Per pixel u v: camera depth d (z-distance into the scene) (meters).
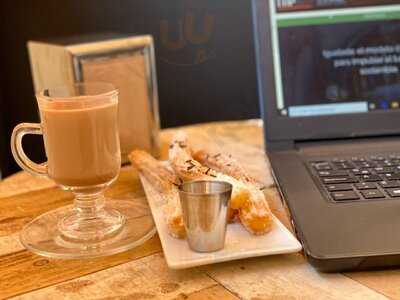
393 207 0.57
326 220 0.54
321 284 0.48
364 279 0.48
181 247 0.53
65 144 0.58
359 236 0.51
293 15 0.79
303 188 0.62
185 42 1.11
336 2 0.79
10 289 0.50
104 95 0.58
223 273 0.51
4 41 1.23
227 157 0.68
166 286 0.49
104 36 0.88
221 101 1.14
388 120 0.79
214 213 0.50
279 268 0.51
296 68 0.79
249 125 1.02
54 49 0.82
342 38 0.79
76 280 0.51
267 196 0.68
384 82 0.79
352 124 0.79
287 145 0.78
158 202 0.65
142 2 1.12
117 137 0.61
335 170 0.67
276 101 0.78
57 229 0.61
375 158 0.71
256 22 0.78
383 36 0.79
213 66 1.12
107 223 0.62
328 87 0.79
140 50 0.83
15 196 0.73
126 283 0.50
